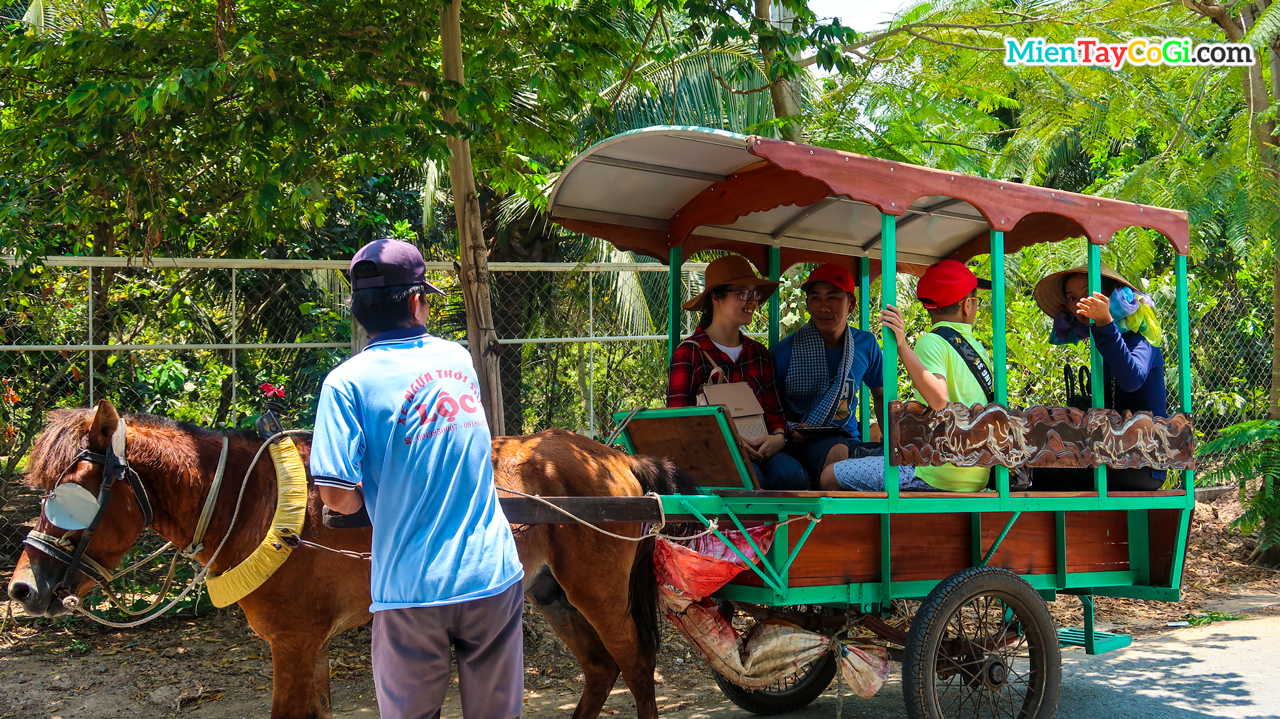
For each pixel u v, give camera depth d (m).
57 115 5.09
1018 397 8.85
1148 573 4.61
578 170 4.50
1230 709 4.64
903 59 7.11
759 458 4.32
